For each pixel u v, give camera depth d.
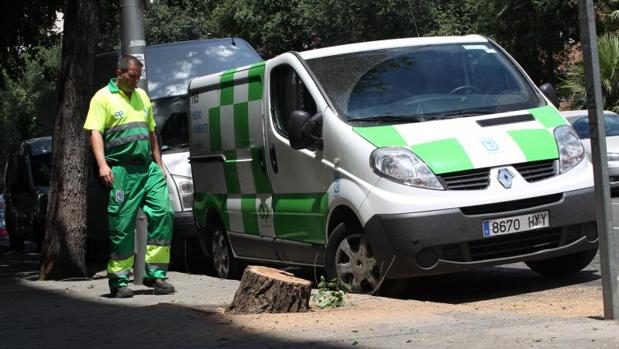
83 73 11.48
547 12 34.28
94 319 7.16
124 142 8.56
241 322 6.73
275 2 40.34
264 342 5.90
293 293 7.36
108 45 33.22
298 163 9.24
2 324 7.14
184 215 12.83
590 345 5.28
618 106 27.72
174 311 7.34
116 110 8.54
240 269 11.17
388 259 8.13
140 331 6.50
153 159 8.99
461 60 9.41
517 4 34.19
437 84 9.12
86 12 11.46
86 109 11.55
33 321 7.25
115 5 18.41
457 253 8.09
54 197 11.42
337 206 8.68
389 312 7.05
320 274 10.87
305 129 8.87
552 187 8.35
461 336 5.76
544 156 8.45
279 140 9.55
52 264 11.31
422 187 8.08
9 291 9.99
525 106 9.10
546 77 35.88
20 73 20.42
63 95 11.44
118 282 8.74
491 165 8.24
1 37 18.52
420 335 5.88
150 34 43.03
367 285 8.46
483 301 8.39
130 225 8.70
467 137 8.44
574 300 7.95
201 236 11.60
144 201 8.85
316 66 9.29
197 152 11.54
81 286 10.12
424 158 8.20
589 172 8.64
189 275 11.21
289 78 9.48
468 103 9.00
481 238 8.06
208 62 14.34
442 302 8.50
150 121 8.85
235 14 40.62
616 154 19.78
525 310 7.60
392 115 8.79
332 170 8.72
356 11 37.53
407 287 8.61
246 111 10.26
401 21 37.12
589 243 8.59
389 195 8.11
